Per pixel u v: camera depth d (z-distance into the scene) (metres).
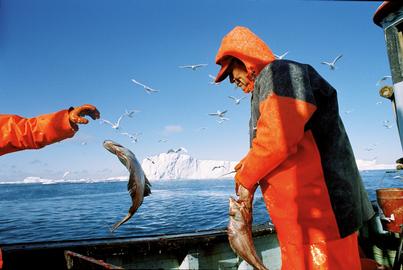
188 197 53.28
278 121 1.73
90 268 1.84
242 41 2.11
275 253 4.39
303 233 1.92
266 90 1.83
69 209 36.59
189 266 3.54
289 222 1.96
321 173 1.89
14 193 77.75
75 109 2.04
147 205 39.25
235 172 2.24
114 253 3.15
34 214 31.92
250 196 2.05
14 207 40.22
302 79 1.78
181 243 3.55
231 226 2.10
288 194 1.93
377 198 4.33
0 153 1.91
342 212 1.88
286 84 1.77
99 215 29.77
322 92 1.89
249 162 1.89
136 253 3.28
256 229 4.22
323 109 1.90
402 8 4.04
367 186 49.00
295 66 1.83
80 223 24.64
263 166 1.82
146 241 3.36
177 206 37.31
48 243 3.07
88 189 98.19
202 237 3.69
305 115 1.72
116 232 19.98
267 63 2.05
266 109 1.79
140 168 2.43
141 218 26.70
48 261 2.78
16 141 1.87
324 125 1.91
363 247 4.90
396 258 3.31
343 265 1.88
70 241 3.21
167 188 95.62
